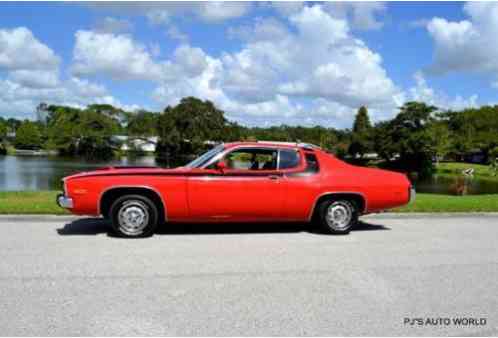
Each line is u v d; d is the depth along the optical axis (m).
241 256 6.48
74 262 6.00
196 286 5.09
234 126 114.69
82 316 4.19
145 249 6.82
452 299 4.82
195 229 8.51
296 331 3.96
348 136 130.50
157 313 4.29
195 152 110.00
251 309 4.44
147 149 122.75
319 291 5.00
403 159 92.44
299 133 140.00
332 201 8.24
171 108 114.31
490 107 114.25
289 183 7.95
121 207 7.59
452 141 92.62
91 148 116.94
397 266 6.09
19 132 126.31
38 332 3.85
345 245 7.36
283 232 8.41
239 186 7.77
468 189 47.56
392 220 10.14
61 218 9.44
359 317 4.29
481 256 6.73
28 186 36.12
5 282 5.13
